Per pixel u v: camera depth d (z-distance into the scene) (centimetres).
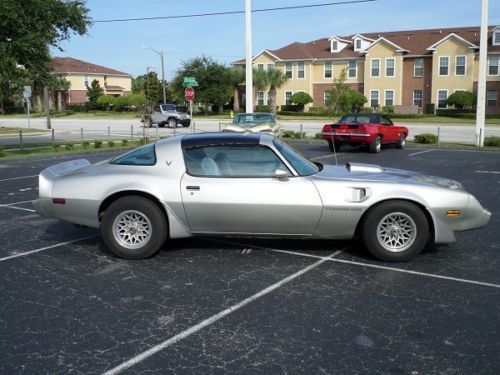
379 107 5244
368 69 5275
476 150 1970
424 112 5097
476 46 4697
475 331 396
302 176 567
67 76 8094
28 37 1734
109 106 7481
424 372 337
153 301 459
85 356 359
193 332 396
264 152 575
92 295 474
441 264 563
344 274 529
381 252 564
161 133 3309
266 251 611
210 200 563
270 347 371
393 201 558
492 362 349
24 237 684
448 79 4900
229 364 347
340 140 1836
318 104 5709
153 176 574
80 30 1983
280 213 560
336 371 338
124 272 539
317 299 462
